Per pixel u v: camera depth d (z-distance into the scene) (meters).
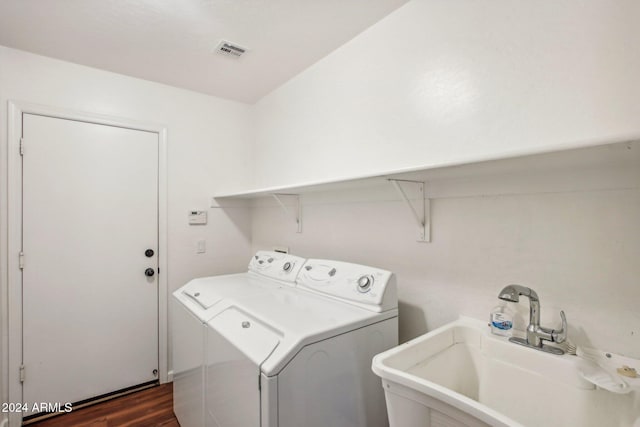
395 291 1.42
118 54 1.98
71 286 2.06
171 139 2.47
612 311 0.99
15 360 1.87
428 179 1.40
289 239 2.43
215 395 1.32
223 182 2.73
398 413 0.90
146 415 1.97
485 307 1.30
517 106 1.17
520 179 1.19
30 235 1.93
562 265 1.09
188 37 1.81
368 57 1.77
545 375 1.01
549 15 1.10
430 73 1.46
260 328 1.22
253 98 2.76
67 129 2.05
